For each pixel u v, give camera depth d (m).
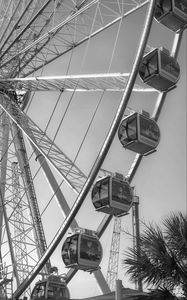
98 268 22.03
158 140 22.97
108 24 25.05
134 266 13.07
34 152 26.25
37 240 26.45
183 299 12.77
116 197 21.77
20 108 28.00
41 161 25.89
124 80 21.27
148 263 13.01
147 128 22.50
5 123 28.02
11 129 27.75
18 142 28.14
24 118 26.03
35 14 23.70
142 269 12.99
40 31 27.16
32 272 21.50
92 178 19.78
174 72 22.64
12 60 28.08
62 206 24.14
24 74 28.97
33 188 27.77
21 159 27.67
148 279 12.97
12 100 28.44
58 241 20.48
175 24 22.45
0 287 23.09
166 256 12.91
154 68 22.27
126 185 22.42
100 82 22.55
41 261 21.06
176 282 12.88
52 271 24.22
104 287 23.39
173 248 13.21
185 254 13.09
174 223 13.48
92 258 21.62
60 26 25.42
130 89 19.83
